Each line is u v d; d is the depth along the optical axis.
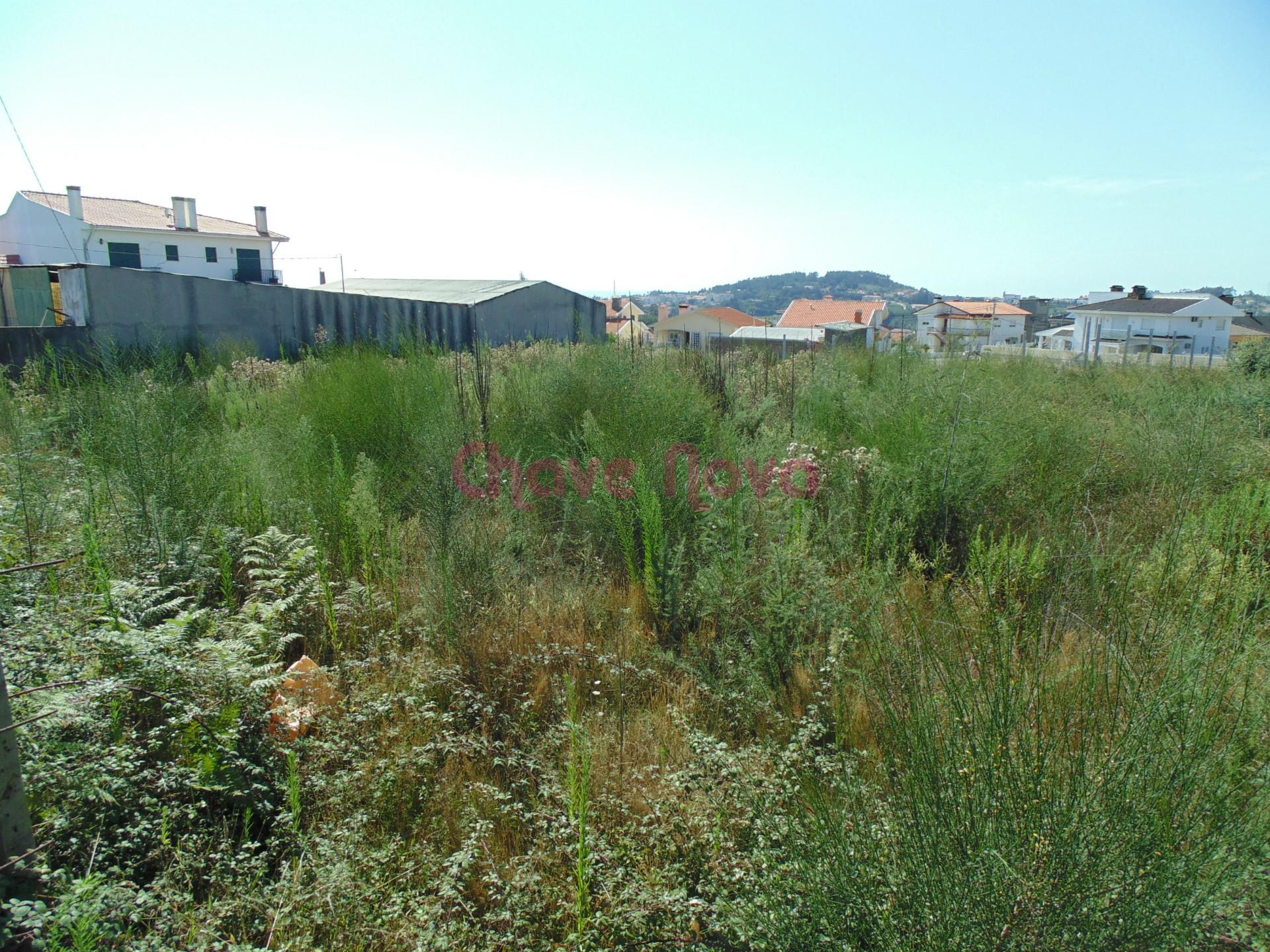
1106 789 1.90
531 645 3.99
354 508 4.63
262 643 3.54
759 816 2.46
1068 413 6.84
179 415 5.63
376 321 19.34
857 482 5.41
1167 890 1.77
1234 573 3.52
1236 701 2.23
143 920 2.23
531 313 23.23
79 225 41.19
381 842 2.68
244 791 2.74
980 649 2.27
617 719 3.39
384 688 3.55
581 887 2.31
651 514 4.62
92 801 2.50
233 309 16.98
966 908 1.81
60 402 6.88
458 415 6.74
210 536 4.64
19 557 4.08
